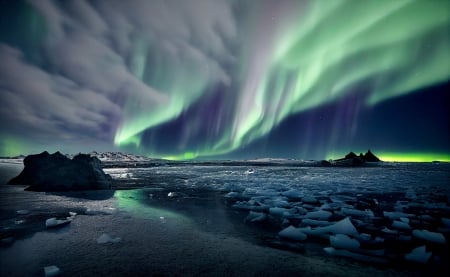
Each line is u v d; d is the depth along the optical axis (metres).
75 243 3.08
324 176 16.11
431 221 4.38
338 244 3.02
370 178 14.15
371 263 2.53
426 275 2.27
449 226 4.04
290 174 18.34
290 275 2.23
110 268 2.34
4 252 2.78
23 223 4.09
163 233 3.54
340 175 16.98
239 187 9.75
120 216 4.64
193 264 2.45
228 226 3.97
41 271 2.30
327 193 8.07
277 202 6.06
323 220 4.49
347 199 6.81
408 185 10.25
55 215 4.71
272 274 2.24
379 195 7.59
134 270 2.30
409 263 2.54
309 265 2.45
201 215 4.77
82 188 8.95
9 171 21.38
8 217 4.54
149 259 2.57
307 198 6.72
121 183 11.58
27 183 10.52
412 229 3.86
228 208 5.52
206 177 15.62
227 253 2.76
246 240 3.24
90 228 3.78
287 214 4.74
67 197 7.13
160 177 15.69
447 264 2.52
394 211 5.29
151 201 6.45
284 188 9.38
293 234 3.34
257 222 4.25
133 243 3.09
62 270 2.30
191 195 7.62
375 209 5.48
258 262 2.51
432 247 3.05
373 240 3.31
